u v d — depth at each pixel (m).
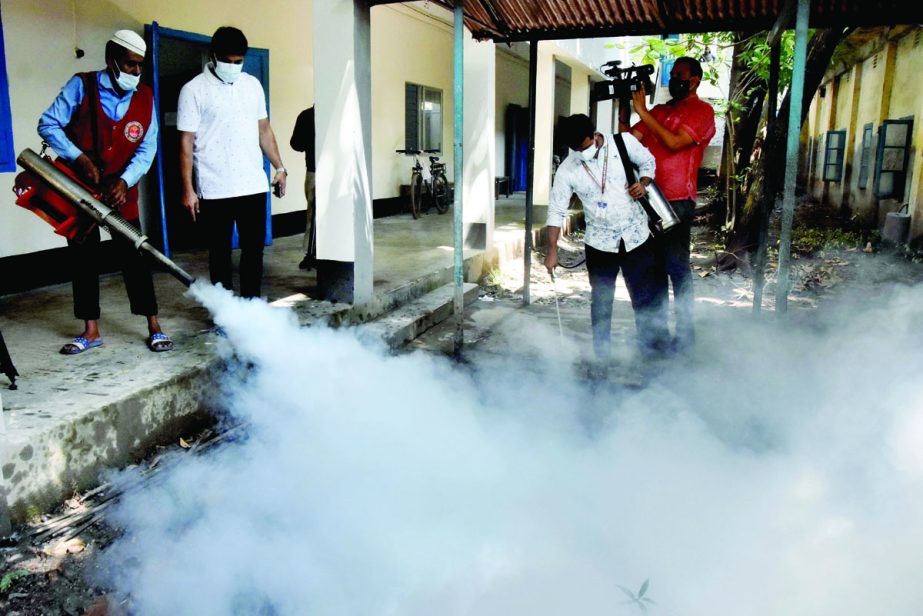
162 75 7.06
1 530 2.86
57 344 4.18
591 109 14.02
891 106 11.66
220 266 4.57
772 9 5.18
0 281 5.35
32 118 5.55
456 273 5.18
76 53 5.88
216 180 4.43
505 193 17.05
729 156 10.02
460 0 4.88
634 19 5.61
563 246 10.88
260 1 8.01
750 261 8.39
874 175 12.20
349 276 5.37
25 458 2.96
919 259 9.03
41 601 2.59
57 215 3.73
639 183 4.51
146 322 4.71
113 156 3.88
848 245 10.23
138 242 3.86
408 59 12.00
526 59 17.05
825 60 7.60
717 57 9.59
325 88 5.21
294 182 9.05
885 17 4.92
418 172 11.58
